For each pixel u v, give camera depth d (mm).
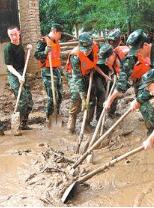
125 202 4316
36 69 11383
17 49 7059
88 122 6676
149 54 5477
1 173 5219
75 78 6078
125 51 6207
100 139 5051
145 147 4250
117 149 5793
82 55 6008
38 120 7758
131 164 5215
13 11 11344
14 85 7051
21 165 5430
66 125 7320
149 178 4816
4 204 4418
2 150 6102
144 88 4695
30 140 6555
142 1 11625
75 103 6566
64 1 14055
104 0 12305
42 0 14383
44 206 4336
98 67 6445
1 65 11195
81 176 4895
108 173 4996
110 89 6766
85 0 13414
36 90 10148
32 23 11398
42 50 7211
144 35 5312
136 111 7555
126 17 12141
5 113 8234
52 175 5023
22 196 4570
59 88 7441
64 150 5988
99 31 13672
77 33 14828
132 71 5340
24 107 7090
